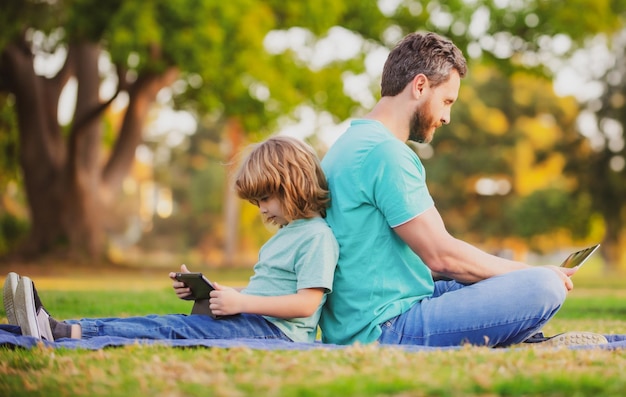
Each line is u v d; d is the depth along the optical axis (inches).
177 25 770.2
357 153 157.8
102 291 432.1
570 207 1846.7
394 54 165.9
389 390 107.8
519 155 1990.7
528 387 110.0
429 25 959.6
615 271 1636.3
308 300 152.7
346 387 108.2
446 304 153.8
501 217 2027.6
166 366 124.1
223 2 776.3
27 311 148.2
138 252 2861.7
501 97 2016.5
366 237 156.2
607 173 1749.5
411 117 164.7
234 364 125.3
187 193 2812.5
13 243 1077.8
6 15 776.9
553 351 139.7
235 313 153.0
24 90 882.1
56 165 910.4
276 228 167.3
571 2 938.7
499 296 151.2
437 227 154.1
